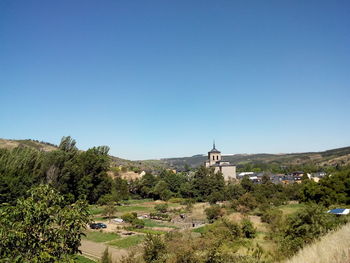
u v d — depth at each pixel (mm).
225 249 23781
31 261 7348
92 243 41312
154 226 57406
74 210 8617
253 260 17219
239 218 50562
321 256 9031
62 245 8125
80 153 85688
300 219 17609
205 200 97500
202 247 22891
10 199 52344
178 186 112375
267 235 31438
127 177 134125
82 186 75000
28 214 7691
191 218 63781
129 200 106000
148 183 112312
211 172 107938
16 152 69750
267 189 82625
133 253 22312
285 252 16406
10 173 59875
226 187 94812
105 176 86000
